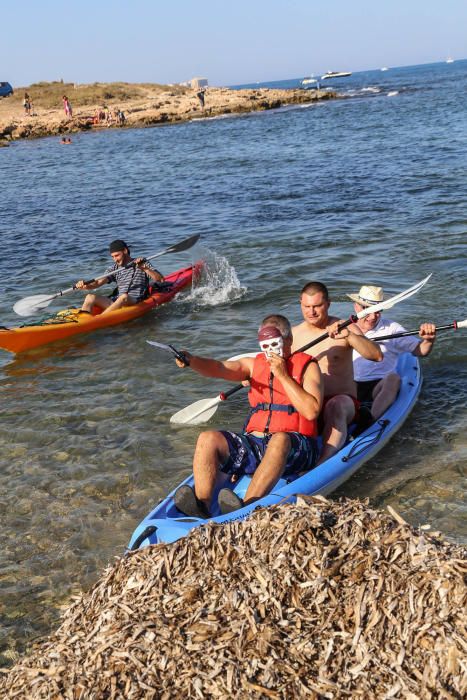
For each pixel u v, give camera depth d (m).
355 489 5.05
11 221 17.16
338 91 72.00
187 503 4.32
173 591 3.19
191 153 29.28
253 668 2.79
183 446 5.93
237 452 4.59
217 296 9.93
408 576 3.02
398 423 5.75
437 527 4.58
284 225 14.05
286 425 4.68
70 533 4.84
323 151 25.84
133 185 21.88
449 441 5.65
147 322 9.23
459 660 2.72
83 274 11.88
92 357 8.16
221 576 3.19
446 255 10.87
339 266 10.80
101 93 68.88
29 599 4.25
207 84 89.00
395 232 12.59
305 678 2.77
